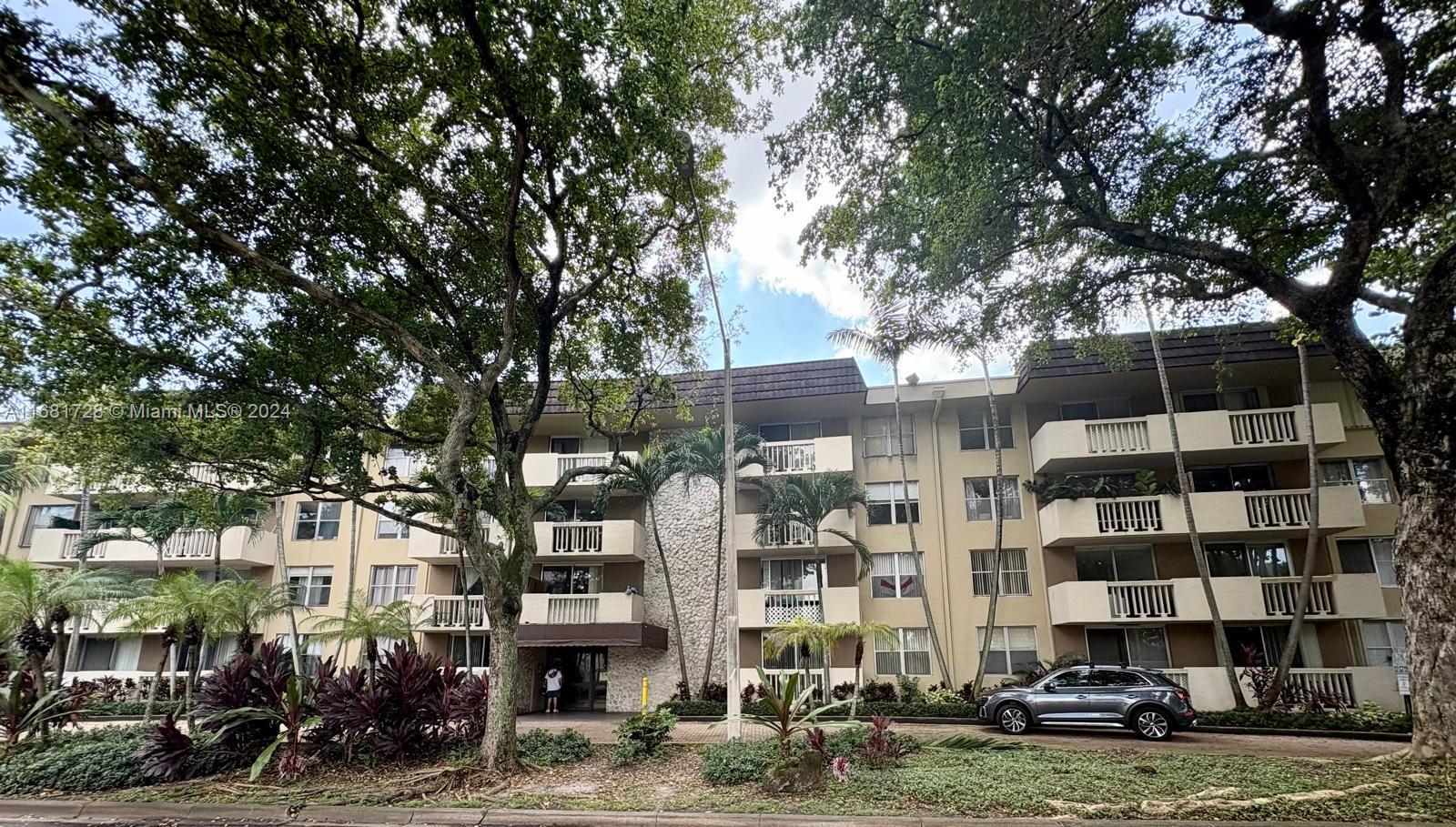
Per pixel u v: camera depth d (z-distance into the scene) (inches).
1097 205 458.6
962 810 305.9
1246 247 470.3
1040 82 380.2
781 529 805.9
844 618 775.7
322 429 468.1
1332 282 380.5
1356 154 375.2
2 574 488.1
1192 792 321.4
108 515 845.8
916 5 362.6
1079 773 357.1
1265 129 414.9
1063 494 780.0
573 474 486.9
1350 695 663.8
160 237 362.9
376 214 431.8
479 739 457.4
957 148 389.1
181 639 706.8
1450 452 337.7
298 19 337.1
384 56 365.7
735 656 462.0
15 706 438.3
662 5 358.6
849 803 319.9
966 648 796.6
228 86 344.8
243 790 365.1
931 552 834.2
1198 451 741.3
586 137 389.7
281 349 443.8
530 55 344.5
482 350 502.0
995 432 772.0
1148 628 754.8
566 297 498.3
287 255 416.2
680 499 920.3
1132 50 384.8
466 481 398.9
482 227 442.9
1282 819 283.9
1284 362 738.8
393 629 615.2
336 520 965.2
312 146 393.4
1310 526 661.9
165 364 409.4
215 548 916.0
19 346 374.6
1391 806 286.4
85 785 369.4
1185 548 767.1
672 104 392.8
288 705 399.9
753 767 369.4
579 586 905.5
